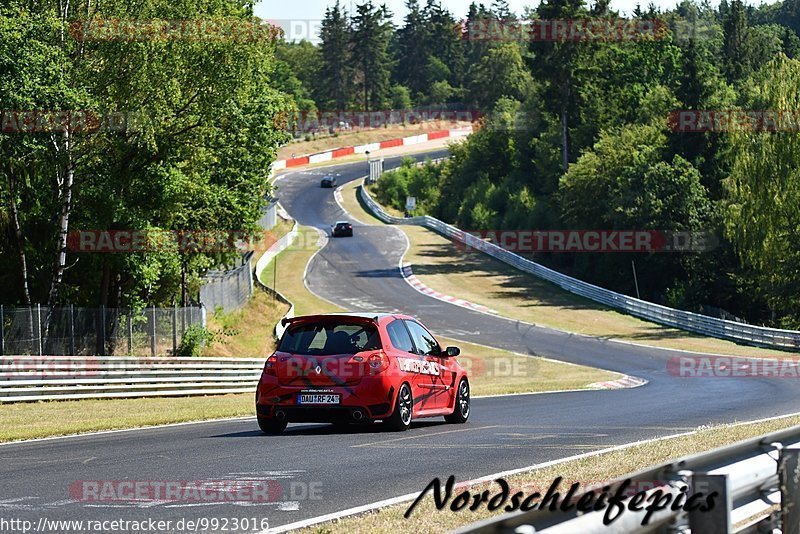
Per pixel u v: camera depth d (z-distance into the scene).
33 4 36.72
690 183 82.38
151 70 36.91
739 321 75.94
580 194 90.31
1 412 24.03
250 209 46.50
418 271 87.69
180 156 40.94
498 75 191.62
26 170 38.44
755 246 67.94
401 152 188.75
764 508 6.51
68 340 36.59
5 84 33.31
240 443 13.98
